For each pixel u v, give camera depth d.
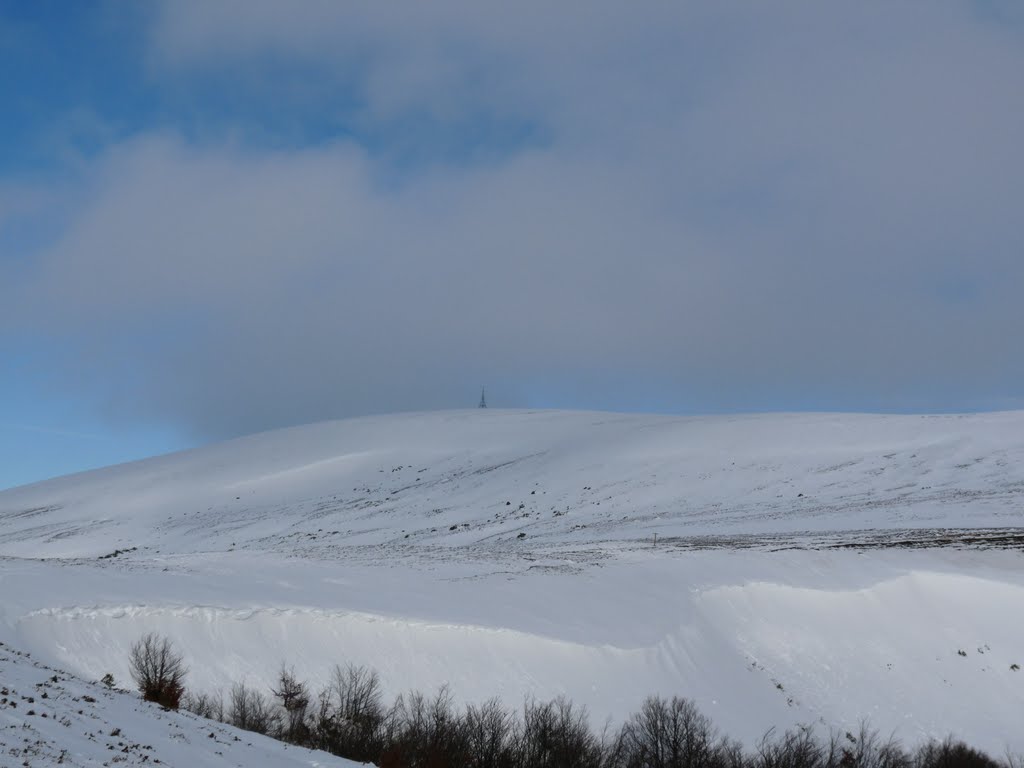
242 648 31.11
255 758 18.81
